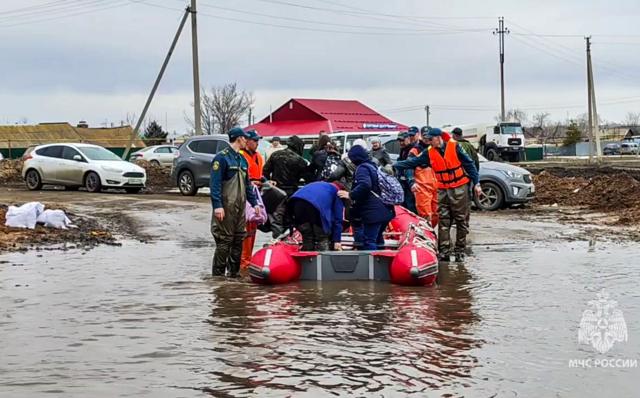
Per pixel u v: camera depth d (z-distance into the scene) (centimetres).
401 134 1416
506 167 1934
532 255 1198
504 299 853
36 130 7312
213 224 1034
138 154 4053
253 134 1078
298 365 601
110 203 2005
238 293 906
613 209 1856
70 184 2456
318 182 1056
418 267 934
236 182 1034
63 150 2488
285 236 1080
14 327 732
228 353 637
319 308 815
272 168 1193
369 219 1043
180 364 606
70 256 1222
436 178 1170
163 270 1086
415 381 559
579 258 1154
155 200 2084
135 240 1440
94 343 671
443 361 609
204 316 778
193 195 2316
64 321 756
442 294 889
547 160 5619
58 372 586
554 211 1883
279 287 948
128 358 623
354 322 747
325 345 659
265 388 546
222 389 545
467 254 1220
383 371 584
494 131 5050
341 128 4600
